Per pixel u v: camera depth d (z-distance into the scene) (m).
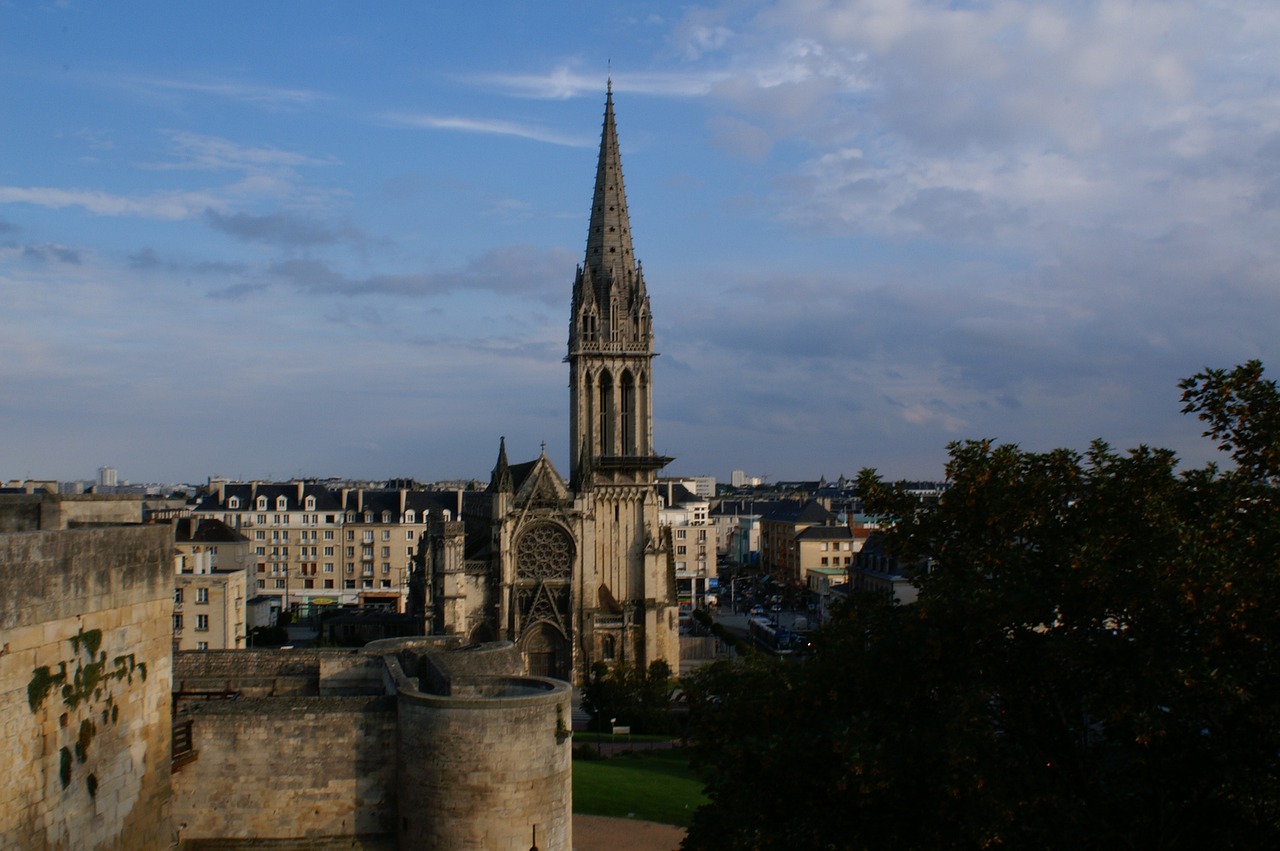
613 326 148.12
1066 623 35.50
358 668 53.22
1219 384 36.53
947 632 35.38
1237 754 30.86
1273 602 30.92
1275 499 33.88
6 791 27.11
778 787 36.28
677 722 101.94
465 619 138.25
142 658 34.78
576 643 139.25
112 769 32.69
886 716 37.28
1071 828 31.95
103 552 32.25
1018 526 39.25
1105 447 38.94
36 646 28.55
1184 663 30.30
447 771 40.69
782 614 168.00
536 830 41.25
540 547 140.25
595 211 153.38
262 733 42.00
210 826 41.88
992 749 32.56
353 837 42.38
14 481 114.50
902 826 33.78
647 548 143.62
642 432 148.25
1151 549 33.06
